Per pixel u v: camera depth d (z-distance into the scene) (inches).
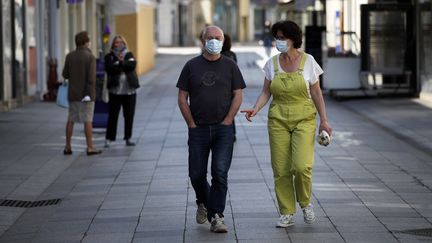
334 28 1284.4
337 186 577.9
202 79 442.0
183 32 4052.7
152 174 645.3
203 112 442.9
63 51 1437.0
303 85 442.3
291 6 1505.9
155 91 1464.1
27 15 1232.8
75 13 1550.2
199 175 448.5
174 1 3880.4
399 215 485.7
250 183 588.1
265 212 494.6
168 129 921.5
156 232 456.1
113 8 1587.1
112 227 474.0
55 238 454.9
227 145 446.0
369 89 1232.8
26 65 1232.8
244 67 2149.4
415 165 670.5
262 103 454.0
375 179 606.2
